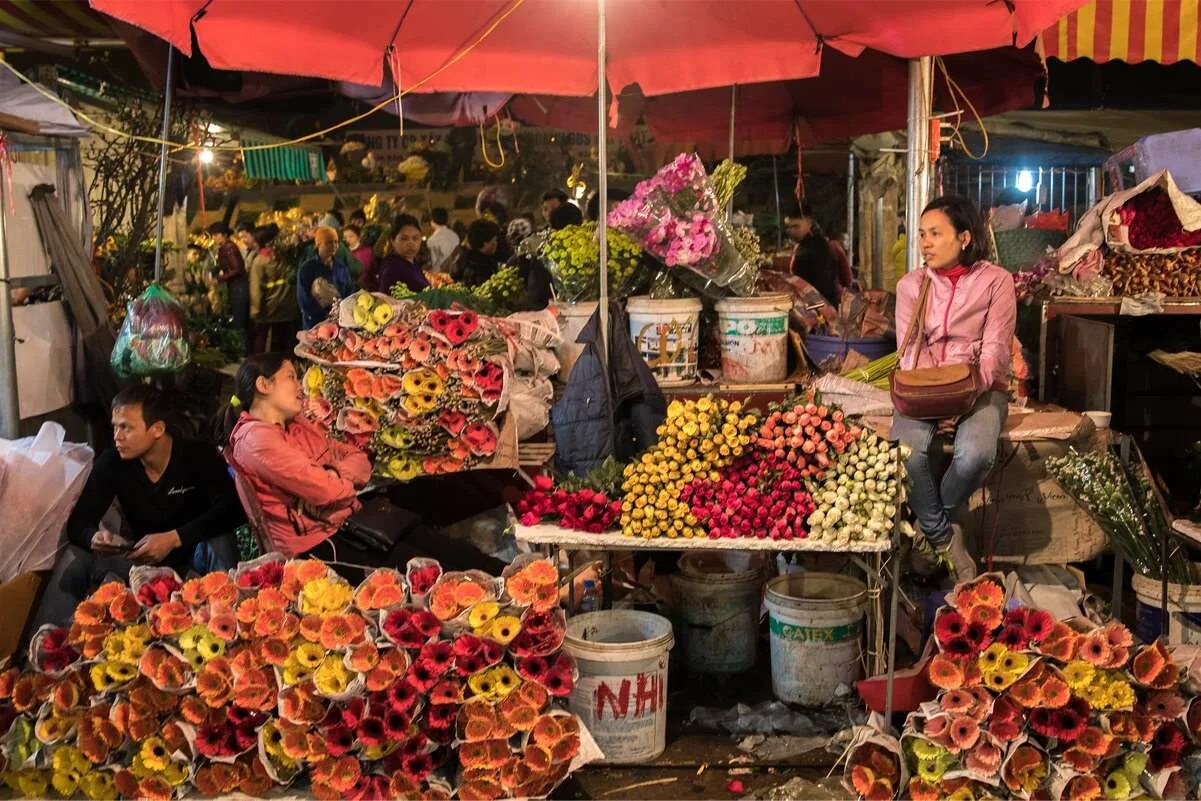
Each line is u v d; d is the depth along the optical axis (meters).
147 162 7.12
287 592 3.54
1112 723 3.45
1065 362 5.85
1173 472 5.78
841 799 3.56
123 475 4.12
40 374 5.32
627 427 4.37
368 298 4.64
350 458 4.36
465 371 4.59
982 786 3.46
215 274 10.27
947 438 4.45
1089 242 5.92
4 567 4.03
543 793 3.53
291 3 5.03
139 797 3.51
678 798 3.63
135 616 3.59
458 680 3.50
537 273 5.86
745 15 5.43
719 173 5.12
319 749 3.47
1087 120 9.64
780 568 5.09
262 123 10.90
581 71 5.95
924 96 5.64
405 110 7.64
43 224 5.43
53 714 3.54
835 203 12.02
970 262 4.32
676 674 4.60
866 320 5.43
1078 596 4.24
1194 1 6.32
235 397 4.34
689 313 4.84
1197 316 5.83
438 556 4.25
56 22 6.68
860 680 4.28
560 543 3.86
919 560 4.76
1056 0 4.57
